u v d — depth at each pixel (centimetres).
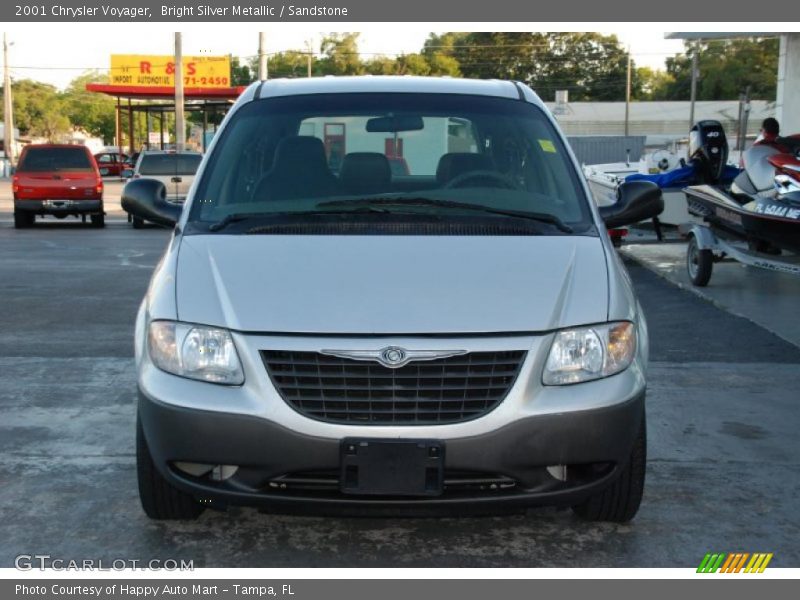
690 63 8269
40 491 470
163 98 4381
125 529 427
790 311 952
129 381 677
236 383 362
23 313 948
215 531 426
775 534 427
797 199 941
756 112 6169
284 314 365
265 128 492
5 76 5753
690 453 533
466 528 432
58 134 9862
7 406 615
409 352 356
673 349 787
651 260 1371
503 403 358
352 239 412
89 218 2445
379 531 429
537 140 491
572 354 368
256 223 432
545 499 367
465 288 377
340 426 355
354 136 491
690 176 1373
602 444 366
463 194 459
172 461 372
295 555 404
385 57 7288
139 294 1076
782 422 591
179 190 2102
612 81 8356
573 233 431
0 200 3164
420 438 354
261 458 358
